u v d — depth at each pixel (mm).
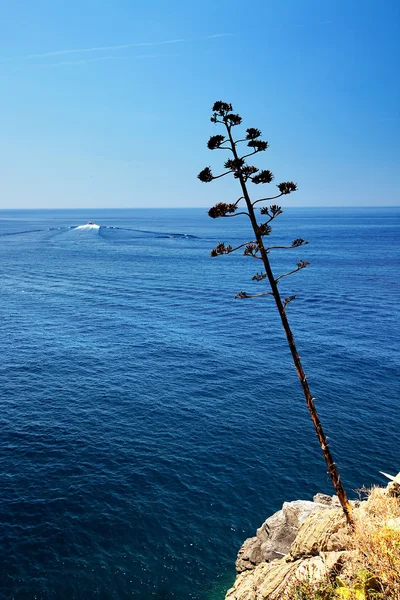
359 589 9484
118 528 24594
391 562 9734
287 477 29078
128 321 66312
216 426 35375
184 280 103688
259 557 20844
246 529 24812
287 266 126375
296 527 20219
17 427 34438
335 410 38000
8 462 29891
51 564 22188
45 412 37062
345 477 28984
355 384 43156
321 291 87188
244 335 59125
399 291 86250
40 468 29375
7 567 21875
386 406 38688
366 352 51625
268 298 82312
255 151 11008
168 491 27594
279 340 56938
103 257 148250
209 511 26031
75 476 28688
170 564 22531
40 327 62500
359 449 32156
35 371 45938
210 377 45156
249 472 29547
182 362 49219
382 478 28875
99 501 26500
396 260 132125
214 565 22578
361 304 75562
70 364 48156
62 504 26172
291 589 11906
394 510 12734
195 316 69500
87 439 33000
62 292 88875
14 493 26875
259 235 11281
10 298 82125
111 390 41719
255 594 15703
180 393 41312
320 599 10383
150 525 24875
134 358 50344
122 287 94750
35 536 23781
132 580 21609
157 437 33625
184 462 30516
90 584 21281
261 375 45688
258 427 35312
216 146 10922
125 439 33219
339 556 11383
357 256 142750
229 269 122375
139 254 158125
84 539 23781
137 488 27781
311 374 45562
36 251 164375
